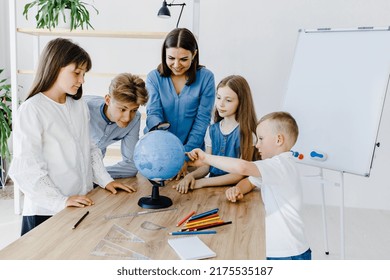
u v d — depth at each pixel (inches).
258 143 56.5
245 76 132.1
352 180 132.0
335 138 87.2
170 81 71.4
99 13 132.6
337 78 88.9
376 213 128.0
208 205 48.3
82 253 33.8
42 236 37.1
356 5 124.9
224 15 129.8
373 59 83.7
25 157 47.4
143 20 131.6
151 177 45.4
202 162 52.1
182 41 64.4
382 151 128.5
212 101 74.1
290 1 127.1
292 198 52.8
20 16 134.4
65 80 50.4
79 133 55.7
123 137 64.7
